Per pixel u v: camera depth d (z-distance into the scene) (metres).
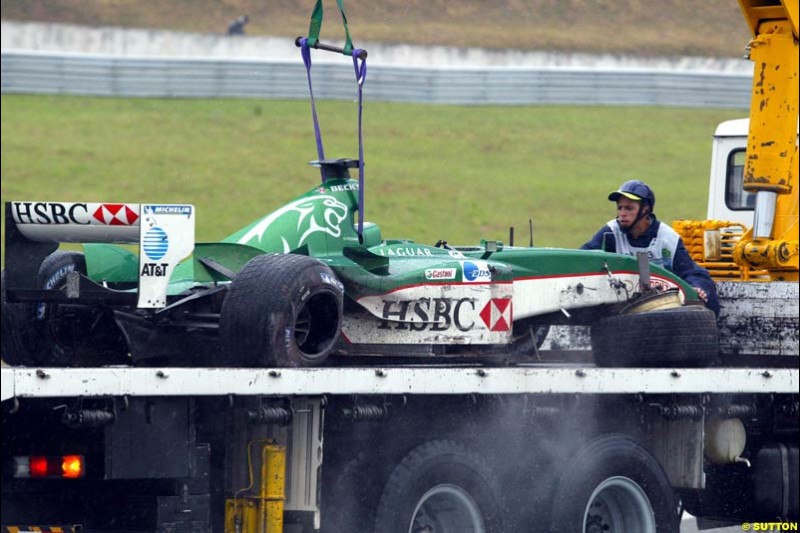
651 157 105.25
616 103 118.06
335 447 26.02
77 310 28.41
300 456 24.55
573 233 86.50
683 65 113.31
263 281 24.61
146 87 115.44
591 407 29.47
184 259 26.05
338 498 25.98
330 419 25.39
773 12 35.78
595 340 31.41
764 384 31.09
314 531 24.47
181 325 26.86
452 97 116.69
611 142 109.19
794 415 32.50
